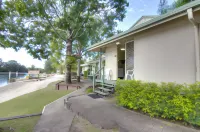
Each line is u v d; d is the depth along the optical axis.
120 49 8.16
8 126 3.25
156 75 4.49
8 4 8.17
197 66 3.33
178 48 3.91
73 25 9.86
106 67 8.22
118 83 4.61
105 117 3.44
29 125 3.30
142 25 4.34
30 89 10.82
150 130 2.67
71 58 10.85
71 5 9.78
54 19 10.43
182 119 3.00
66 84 10.56
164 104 3.16
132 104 3.88
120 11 10.66
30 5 8.80
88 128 2.95
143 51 5.05
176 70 3.93
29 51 10.05
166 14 3.57
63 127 3.04
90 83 12.91
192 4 2.98
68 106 4.59
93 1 9.41
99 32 14.57
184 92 2.99
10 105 5.64
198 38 3.39
